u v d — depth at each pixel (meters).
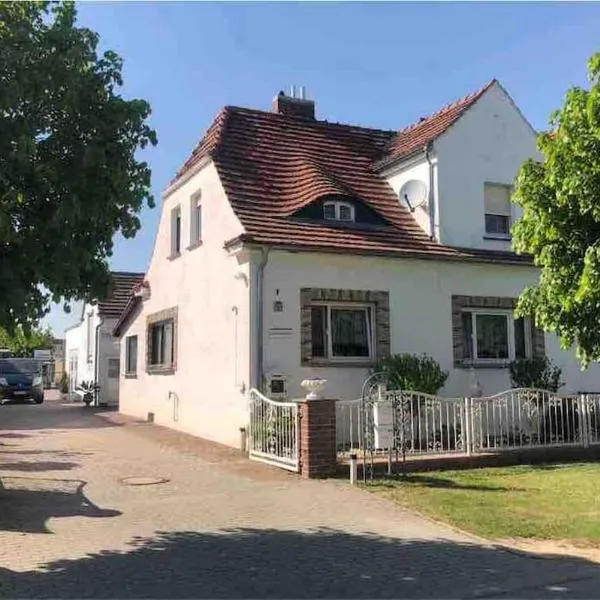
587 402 13.68
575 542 7.52
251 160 16.38
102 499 9.42
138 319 21.92
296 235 14.19
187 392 17.16
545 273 8.17
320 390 12.21
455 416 12.62
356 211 15.71
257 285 13.70
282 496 9.57
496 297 16.11
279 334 13.77
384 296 14.87
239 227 14.12
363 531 7.88
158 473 11.29
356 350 14.77
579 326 8.09
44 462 12.42
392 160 17.19
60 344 62.09
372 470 10.91
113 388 29.02
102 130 7.03
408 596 5.95
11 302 6.59
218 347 15.22
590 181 7.43
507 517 8.49
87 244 7.06
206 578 6.33
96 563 6.71
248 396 13.42
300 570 6.57
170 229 18.91
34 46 6.85
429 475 11.22
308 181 15.79
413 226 16.30
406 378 13.91
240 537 7.62
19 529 7.87
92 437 16.25
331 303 14.55
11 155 6.42
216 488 10.09
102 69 7.30
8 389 31.19
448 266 15.64
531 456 12.70
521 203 8.36
